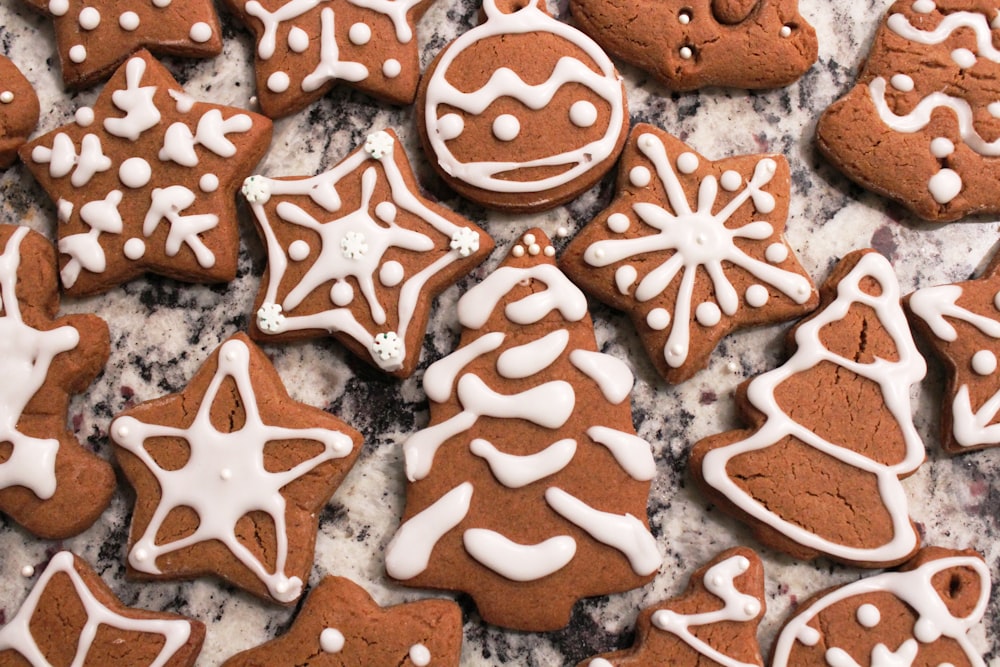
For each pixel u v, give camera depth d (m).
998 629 0.35
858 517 0.34
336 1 0.35
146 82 0.35
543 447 0.34
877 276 0.35
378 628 0.33
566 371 0.34
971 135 0.35
